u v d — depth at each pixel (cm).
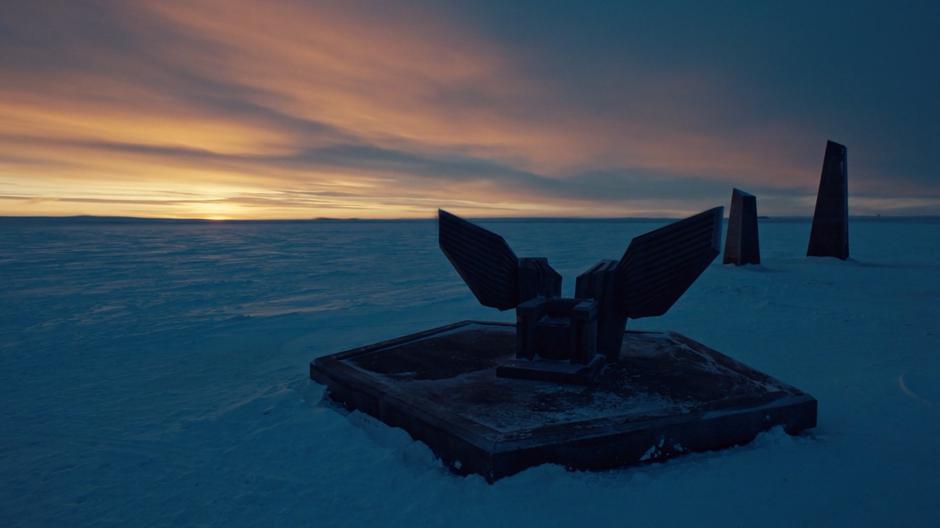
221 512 241
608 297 384
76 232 7056
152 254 2653
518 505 230
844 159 1591
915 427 323
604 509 227
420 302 991
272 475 275
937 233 5491
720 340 612
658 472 262
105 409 399
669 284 357
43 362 558
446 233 408
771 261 1573
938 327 672
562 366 357
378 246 3488
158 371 518
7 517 242
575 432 264
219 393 439
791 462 270
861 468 264
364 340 660
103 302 1035
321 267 1878
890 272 1313
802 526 215
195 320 820
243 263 2066
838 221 1608
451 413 295
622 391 331
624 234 6081
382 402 330
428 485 254
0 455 311
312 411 362
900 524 215
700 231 332
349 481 265
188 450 313
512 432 265
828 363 498
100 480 277
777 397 319
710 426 288
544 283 396
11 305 994
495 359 418
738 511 225
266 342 658
